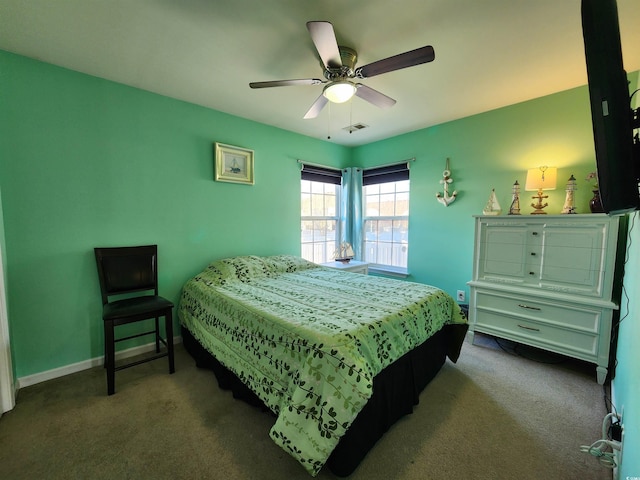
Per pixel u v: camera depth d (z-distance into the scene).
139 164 2.38
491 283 2.52
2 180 1.82
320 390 1.22
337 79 1.77
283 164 3.46
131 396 1.84
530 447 1.43
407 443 1.46
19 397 1.81
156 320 2.40
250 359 1.65
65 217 2.06
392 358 1.53
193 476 1.26
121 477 1.25
